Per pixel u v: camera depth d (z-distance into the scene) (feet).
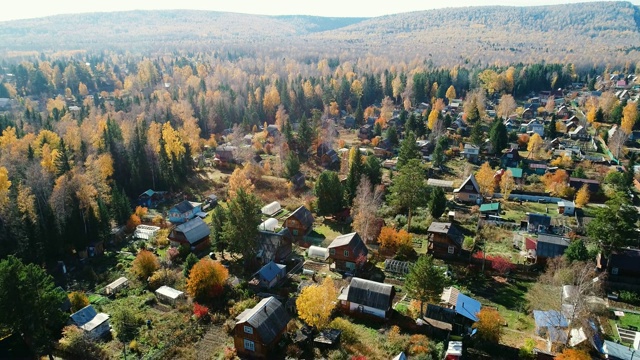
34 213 269.44
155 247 272.72
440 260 245.65
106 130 394.93
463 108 618.44
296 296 211.00
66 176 306.96
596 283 209.77
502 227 289.74
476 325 174.81
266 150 478.18
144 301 211.61
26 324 165.58
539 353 161.89
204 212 331.98
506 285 221.66
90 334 178.60
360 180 330.75
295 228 286.05
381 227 276.00
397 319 193.57
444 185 364.79
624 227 217.97
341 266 239.91
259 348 170.60
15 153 353.92
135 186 360.28
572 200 333.62
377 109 655.76
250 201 237.25
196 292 210.38
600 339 173.47
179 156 401.08
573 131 509.76
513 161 427.74
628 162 400.88
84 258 262.47
